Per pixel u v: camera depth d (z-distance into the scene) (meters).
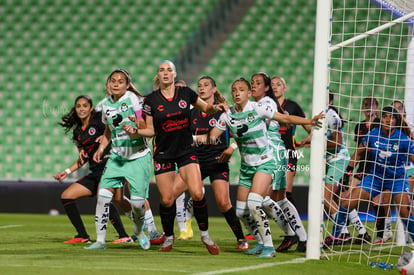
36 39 66.00
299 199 45.06
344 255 22.06
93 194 26.19
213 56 63.16
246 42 63.44
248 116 20.62
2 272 15.73
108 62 64.12
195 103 21.41
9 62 64.69
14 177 58.72
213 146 23.94
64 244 24.98
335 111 27.69
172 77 20.77
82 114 25.61
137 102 21.94
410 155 25.62
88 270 16.19
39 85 63.47
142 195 22.36
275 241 28.58
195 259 19.48
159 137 21.12
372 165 26.28
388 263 19.98
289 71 61.44
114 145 22.41
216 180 23.86
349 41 21.52
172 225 22.31
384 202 27.09
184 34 64.94
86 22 66.50
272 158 21.17
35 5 67.69
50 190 47.91
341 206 25.52
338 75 57.12
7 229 33.50
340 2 59.94
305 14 64.31
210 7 66.06
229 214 23.72
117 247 23.88
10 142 59.50
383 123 24.98
